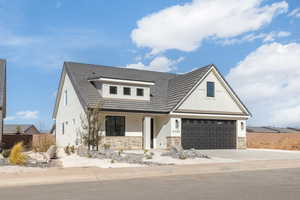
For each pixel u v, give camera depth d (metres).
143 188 10.66
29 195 9.49
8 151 18.02
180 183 11.73
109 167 15.91
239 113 30.78
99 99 25.95
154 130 29.36
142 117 27.72
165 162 18.38
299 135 32.41
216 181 12.22
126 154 21.41
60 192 9.95
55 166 16.34
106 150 21.56
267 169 16.47
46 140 24.23
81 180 12.56
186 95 28.14
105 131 25.64
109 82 26.69
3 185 11.31
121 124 26.61
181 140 27.83
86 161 18.22
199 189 10.44
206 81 29.59
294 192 9.94
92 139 22.47
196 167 16.12
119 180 12.58
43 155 19.78
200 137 28.88
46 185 11.37
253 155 23.98
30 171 14.10
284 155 24.31
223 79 30.30
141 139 27.50
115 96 26.88
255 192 9.92
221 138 30.02
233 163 18.19
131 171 14.41
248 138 37.44
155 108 27.72
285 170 16.02
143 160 19.09
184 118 28.23
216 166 16.67
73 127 28.00
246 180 12.48
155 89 30.75
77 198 9.04
